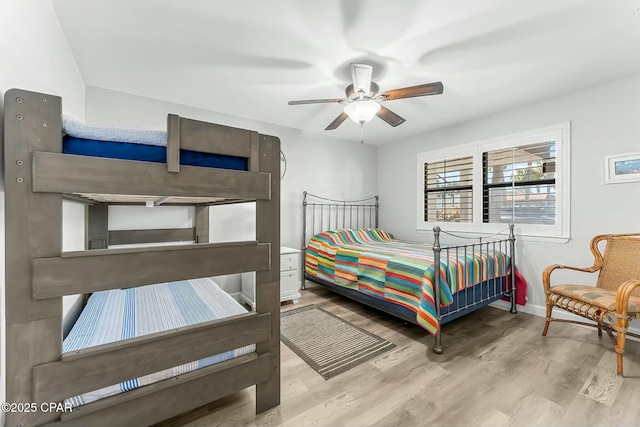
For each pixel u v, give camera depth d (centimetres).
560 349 214
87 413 98
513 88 256
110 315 170
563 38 182
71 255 94
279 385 150
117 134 104
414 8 155
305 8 156
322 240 366
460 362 197
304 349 216
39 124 90
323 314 293
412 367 190
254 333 137
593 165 252
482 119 333
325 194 416
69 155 94
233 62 213
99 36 181
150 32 177
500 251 297
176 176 115
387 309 258
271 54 202
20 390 88
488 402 155
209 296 212
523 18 163
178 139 114
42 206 90
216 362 132
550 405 152
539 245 288
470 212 349
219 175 126
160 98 282
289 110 315
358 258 292
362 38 183
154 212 283
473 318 281
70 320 177
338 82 247
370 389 167
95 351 98
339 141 431
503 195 316
